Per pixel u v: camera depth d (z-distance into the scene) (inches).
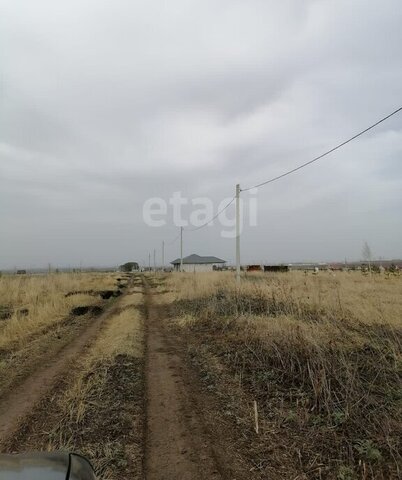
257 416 212.1
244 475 166.1
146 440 199.3
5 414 238.1
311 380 244.5
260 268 2218.3
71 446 189.9
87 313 707.4
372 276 1099.9
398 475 156.9
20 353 393.4
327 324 372.5
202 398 259.3
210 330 490.6
